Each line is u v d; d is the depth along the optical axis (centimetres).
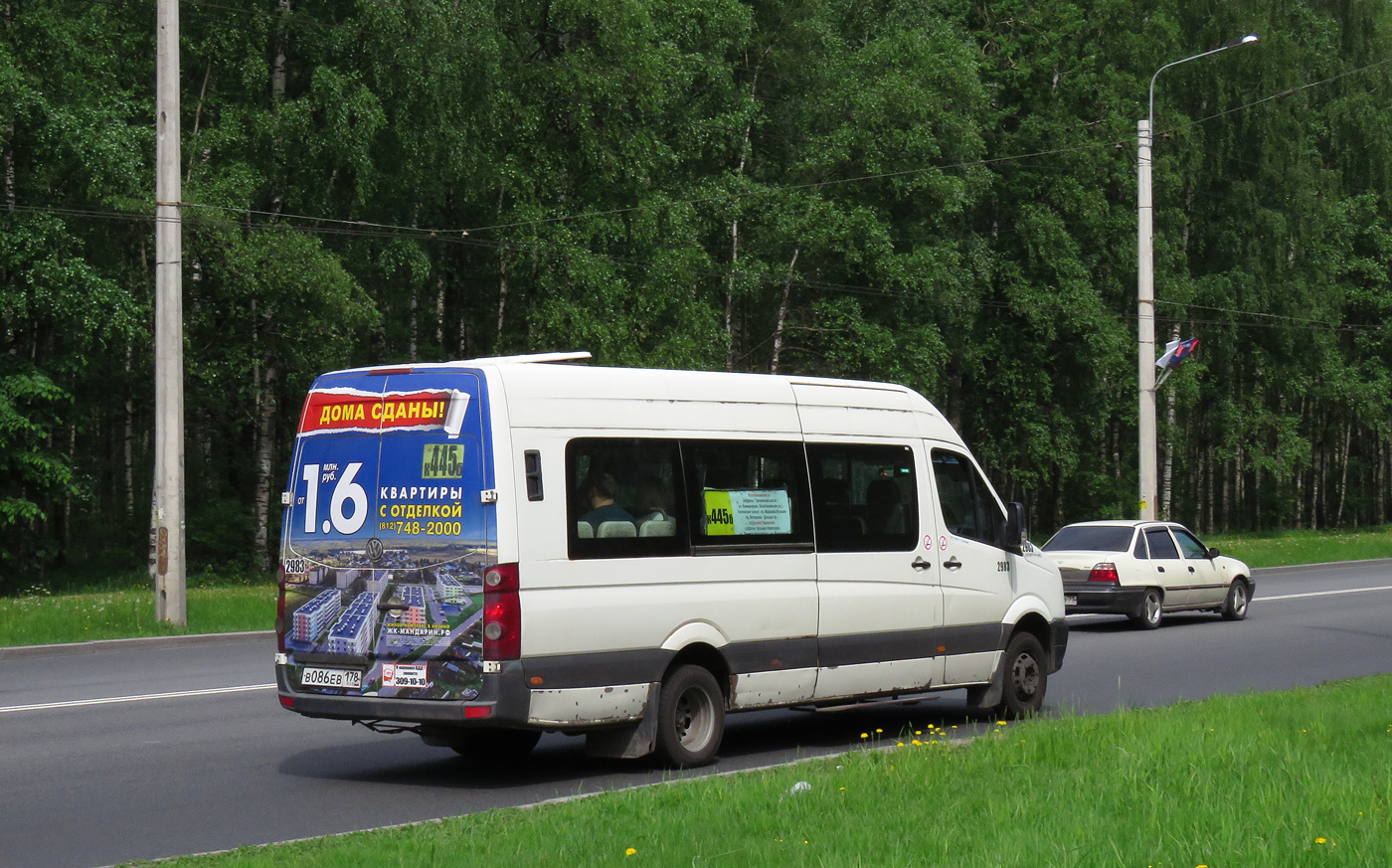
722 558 1192
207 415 4453
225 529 3847
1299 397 6712
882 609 1317
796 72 5047
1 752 1255
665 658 1140
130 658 2106
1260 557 4469
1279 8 6353
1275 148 6234
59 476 3416
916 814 827
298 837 909
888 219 4866
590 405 1127
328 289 3444
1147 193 3672
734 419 1230
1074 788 898
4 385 3300
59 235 3200
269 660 2066
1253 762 988
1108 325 5325
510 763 1212
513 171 3869
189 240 3400
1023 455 5700
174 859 824
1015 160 5544
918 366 4728
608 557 1111
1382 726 1170
